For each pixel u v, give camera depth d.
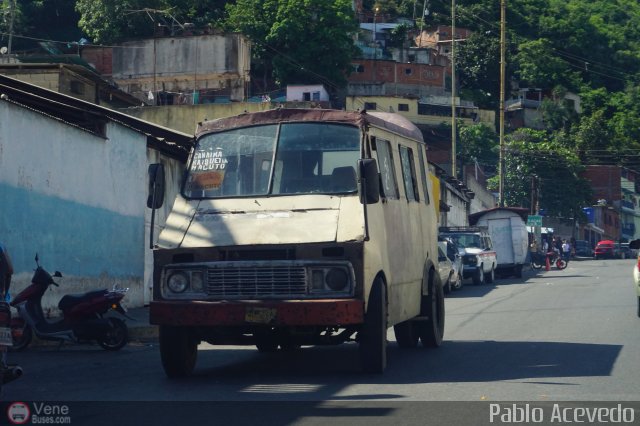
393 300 11.36
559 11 128.88
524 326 17.16
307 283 9.92
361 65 91.81
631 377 10.38
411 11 120.69
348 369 11.45
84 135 19.33
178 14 74.56
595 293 27.17
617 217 107.50
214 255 10.17
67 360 12.95
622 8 144.50
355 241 9.96
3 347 8.12
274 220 10.38
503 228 43.09
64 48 72.44
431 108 88.81
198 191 11.07
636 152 98.56
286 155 11.06
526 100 105.25
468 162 85.06
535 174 80.69
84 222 19.36
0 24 79.56
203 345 14.94
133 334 16.42
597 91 112.06
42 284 14.07
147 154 22.89
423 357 12.68
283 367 11.81
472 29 117.81
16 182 16.66
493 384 9.91
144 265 22.66
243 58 54.94
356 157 10.91
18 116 16.69
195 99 49.44
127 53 55.50
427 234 13.88
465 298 26.86
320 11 78.19
